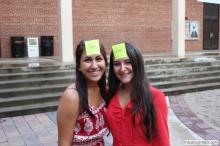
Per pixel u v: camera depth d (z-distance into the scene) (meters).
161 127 2.29
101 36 16.66
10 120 7.50
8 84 8.96
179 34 14.51
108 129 2.51
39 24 14.87
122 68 2.37
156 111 2.29
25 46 14.55
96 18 16.42
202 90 11.32
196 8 19.67
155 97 2.34
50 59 12.79
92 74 2.38
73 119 2.32
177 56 14.26
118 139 2.38
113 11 16.91
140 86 2.32
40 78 9.66
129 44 2.41
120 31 17.22
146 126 2.27
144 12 17.91
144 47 18.11
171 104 9.12
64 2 11.51
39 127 6.81
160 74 11.55
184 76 11.68
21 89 8.85
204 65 13.06
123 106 2.40
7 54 14.29
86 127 2.37
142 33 17.95
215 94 10.69
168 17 18.73
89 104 2.39
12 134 6.32
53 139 5.97
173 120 7.30
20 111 7.95
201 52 17.89
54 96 8.82
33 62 11.36
